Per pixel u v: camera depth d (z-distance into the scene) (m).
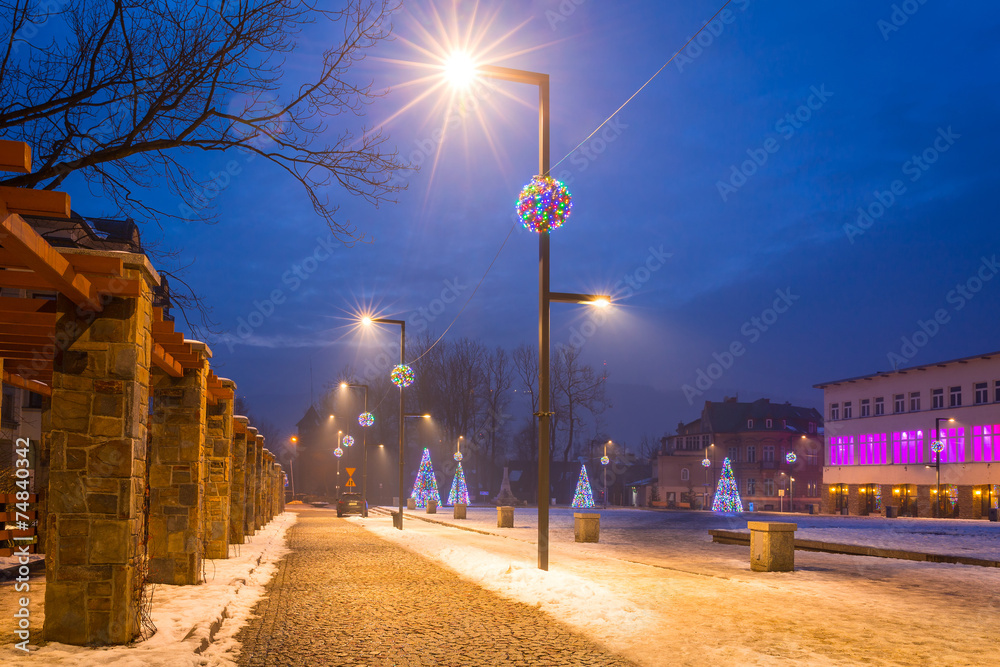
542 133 15.27
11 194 6.16
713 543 24.67
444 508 68.88
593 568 15.59
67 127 11.00
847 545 20.62
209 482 17.58
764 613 10.34
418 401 86.25
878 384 67.69
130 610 8.26
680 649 8.18
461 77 14.66
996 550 21.88
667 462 100.75
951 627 9.46
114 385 8.39
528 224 13.30
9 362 13.53
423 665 7.68
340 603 11.68
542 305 15.18
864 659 7.73
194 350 12.70
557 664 7.70
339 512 52.00
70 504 8.21
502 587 13.27
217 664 7.62
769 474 93.69
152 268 8.70
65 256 7.89
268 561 18.02
